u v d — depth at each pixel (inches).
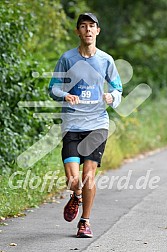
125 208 634.8
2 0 725.3
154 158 1065.5
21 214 601.3
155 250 482.3
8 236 523.5
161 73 1610.5
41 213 612.1
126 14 1739.7
